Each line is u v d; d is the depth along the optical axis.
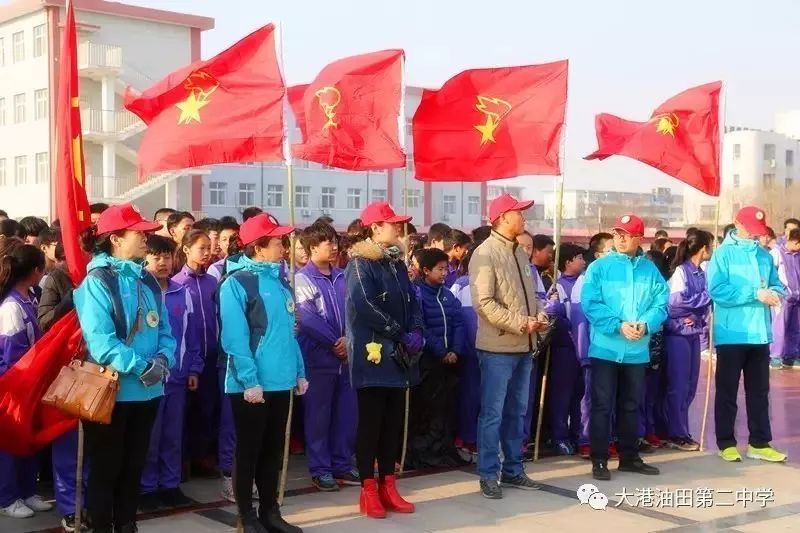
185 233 7.12
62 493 5.76
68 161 5.50
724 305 7.81
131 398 5.04
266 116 6.67
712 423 9.86
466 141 7.94
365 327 5.95
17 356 5.83
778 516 6.15
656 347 8.02
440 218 43.44
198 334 6.83
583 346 7.72
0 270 5.91
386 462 6.20
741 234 7.88
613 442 8.05
